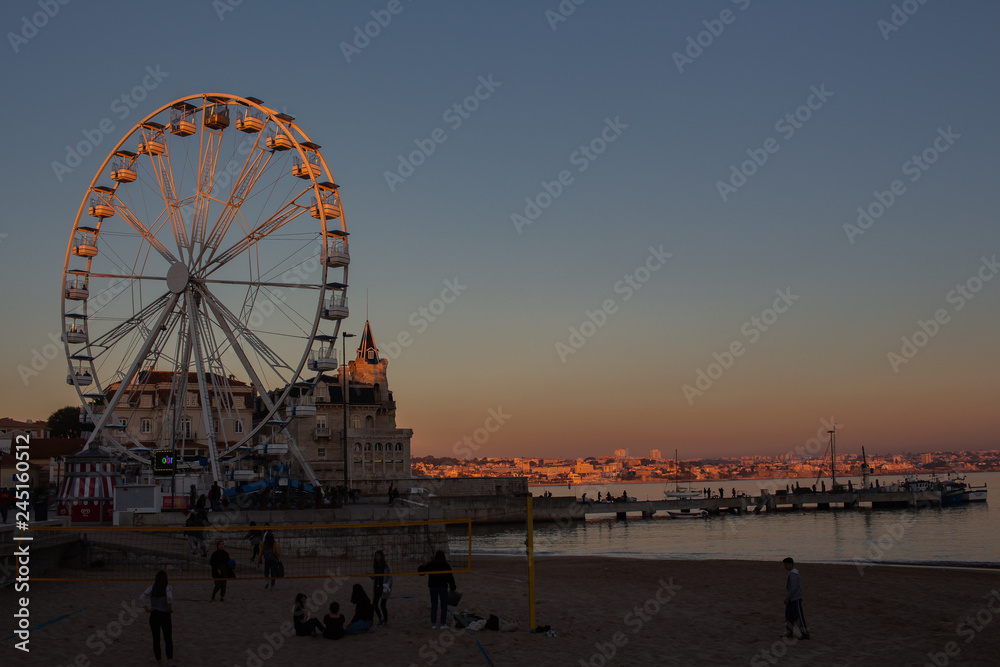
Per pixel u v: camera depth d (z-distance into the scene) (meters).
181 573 38.28
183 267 66.19
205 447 105.75
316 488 63.62
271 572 34.62
